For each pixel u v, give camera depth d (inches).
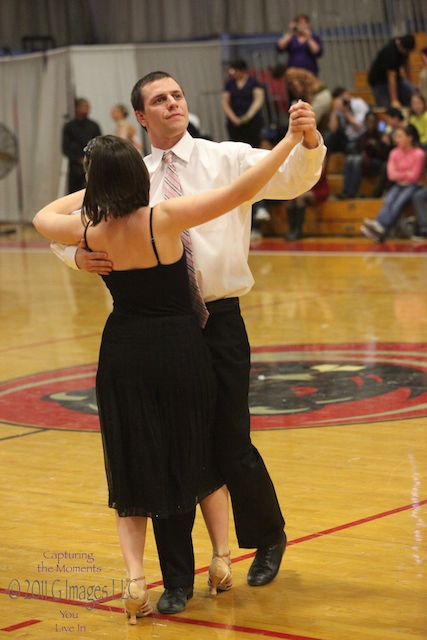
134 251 164.2
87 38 1101.7
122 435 168.1
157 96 175.5
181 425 166.9
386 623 162.9
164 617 170.4
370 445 269.0
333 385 337.1
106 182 163.0
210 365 170.1
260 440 278.1
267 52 935.0
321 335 421.7
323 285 554.6
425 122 727.7
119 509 168.9
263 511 180.5
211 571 178.4
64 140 859.4
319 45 796.0
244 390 175.9
